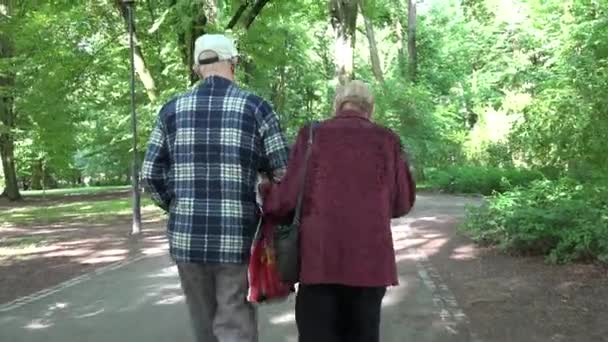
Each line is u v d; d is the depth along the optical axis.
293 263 3.85
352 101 4.11
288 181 3.89
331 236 3.81
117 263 10.77
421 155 30.45
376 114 29.61
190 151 3.89
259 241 4.00
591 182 10.85
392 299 7.49
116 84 26.67
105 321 6.78
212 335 4.09
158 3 20.53
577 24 12.02
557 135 11.73
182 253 3.89
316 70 36.19
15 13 24.84
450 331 6.12
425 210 18.83
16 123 30.58
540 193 11.07
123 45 21.86
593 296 7.19
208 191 3.86
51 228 17.67
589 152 11.53
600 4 11.83
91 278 9.35
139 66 19.75
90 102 28.56
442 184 26.45
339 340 3.99
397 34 40.03
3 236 15.65
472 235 11.65
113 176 59.69
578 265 8.86
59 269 10.34
